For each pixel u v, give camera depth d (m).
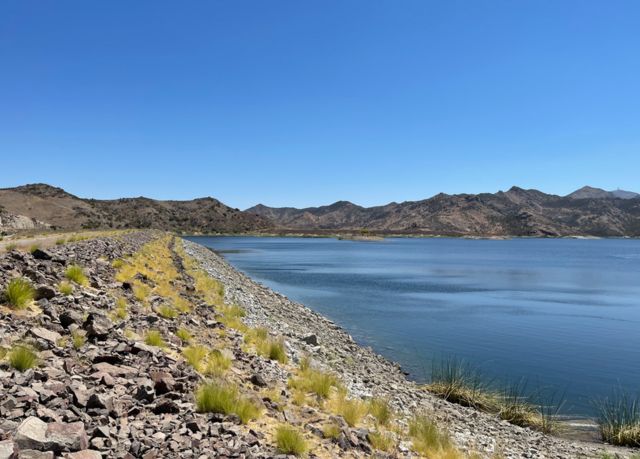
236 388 9.70
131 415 7.27
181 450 6.52
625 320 40.75
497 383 22.44
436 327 36.12
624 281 76.31
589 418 18.17
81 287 14.89
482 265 112.75
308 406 11.05
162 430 7.01
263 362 14.16
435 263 118.00
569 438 16.12
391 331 34.28
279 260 117.44
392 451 9.56
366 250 187.50
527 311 44.97
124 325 12.30
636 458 13.49
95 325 10.80
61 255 19.61
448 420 15.09
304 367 14.81
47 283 13.64
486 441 13.58
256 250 169.75
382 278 75.81
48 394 6.78
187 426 7.38
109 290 16.44
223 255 136.38
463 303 49.69
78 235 38.22
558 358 27.61
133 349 10.25
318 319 35.41
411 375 22.91
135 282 19.95
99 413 6.82
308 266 99.00
